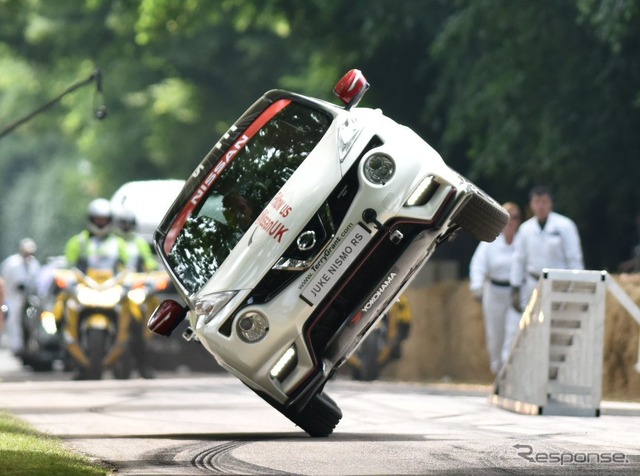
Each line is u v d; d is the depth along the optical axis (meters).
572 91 67.00
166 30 105.00
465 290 65.44
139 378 66.31
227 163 33.44
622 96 66.62
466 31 68.69
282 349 31.73
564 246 47.25
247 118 33.75
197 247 33.19
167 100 132.62
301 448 30.30
